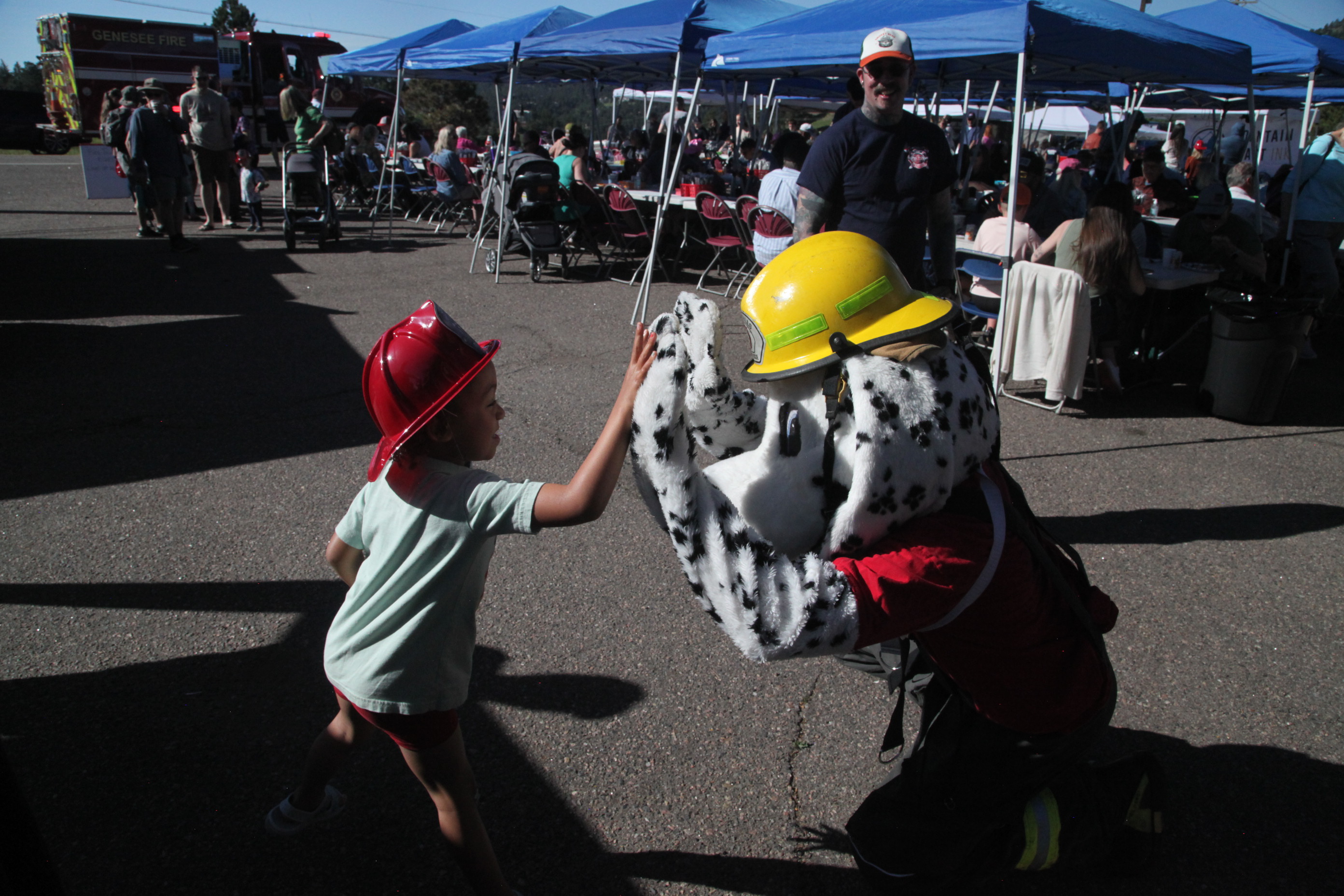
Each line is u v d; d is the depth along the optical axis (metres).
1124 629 3.07
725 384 1.75
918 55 5.25
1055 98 13.93
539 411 5.17
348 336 6.65
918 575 1.43
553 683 2.69
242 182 12.03
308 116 10.48
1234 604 3.24
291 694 2.60
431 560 1.59
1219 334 5.25
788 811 2.22
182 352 6.05
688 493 1.36
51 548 3.40
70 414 4.80
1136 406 5.61
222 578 3.22
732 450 1.87
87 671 2.67
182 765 2.30
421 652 1.62
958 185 9.27
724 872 2.03
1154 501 4.14
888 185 3.47
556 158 10.84
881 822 1.82
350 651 1.67
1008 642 1.56
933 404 1.42
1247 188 7.06
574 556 3.46
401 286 8.63
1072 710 1.64
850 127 3.49
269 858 2.03
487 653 2.83
